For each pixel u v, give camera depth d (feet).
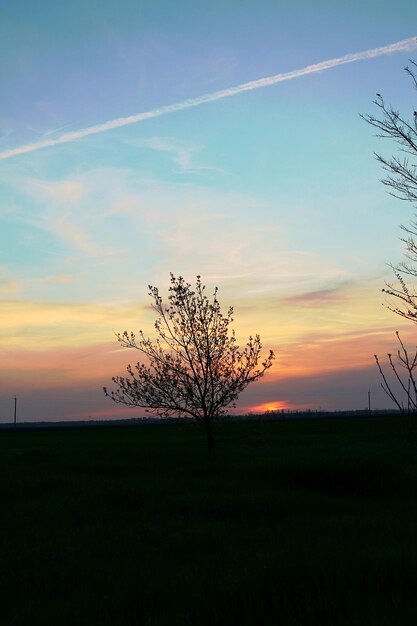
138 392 89.56
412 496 52.70
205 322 89.56
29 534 37.27
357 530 34.40
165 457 88.07
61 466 80.07
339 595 20.81
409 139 28.91
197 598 21.71
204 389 89.71
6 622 21.53
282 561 25.21
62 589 25.73
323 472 59.06
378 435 136.56
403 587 21.62
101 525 39.47
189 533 35.53
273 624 19.65
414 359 22.16
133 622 21.22
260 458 80.79
